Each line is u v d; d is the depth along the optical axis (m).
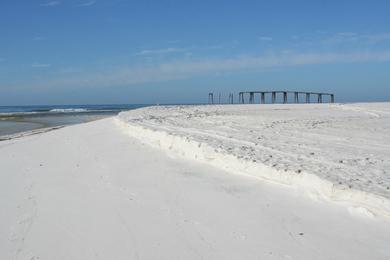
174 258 5.67
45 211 7.82
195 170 10.13
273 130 16.61
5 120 43.66
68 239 6.48
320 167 8.51
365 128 17.89
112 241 6.32
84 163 12.12
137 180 9.62
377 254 5.33
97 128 22.91
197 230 6.51
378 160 9.55
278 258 5.47
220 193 8.16
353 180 7.34
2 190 9.52
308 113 29.05
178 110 32.66
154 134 14.62
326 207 6.88
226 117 24.86
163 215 7.23
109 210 7.66
